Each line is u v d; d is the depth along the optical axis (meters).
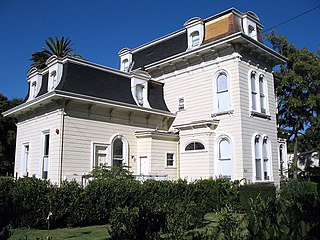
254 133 17.19
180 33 20.80
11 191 9.20
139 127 18.53
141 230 6.63
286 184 15.43
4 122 31.22
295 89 27.14
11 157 31.67
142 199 11.19
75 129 15.45
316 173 26.92
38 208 9.48
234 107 16.80
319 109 27.09
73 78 16.02
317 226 3.10
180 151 18.45
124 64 24.69
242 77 17.17
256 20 19.44
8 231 4.55
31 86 19.36
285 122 29.17
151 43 22.95
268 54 18.69
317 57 27.66
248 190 12.77
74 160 15.17
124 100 17.84
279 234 2.82
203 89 18.58
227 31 17.91
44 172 15.90
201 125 17.42
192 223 7.72
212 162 16.89
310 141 31.11
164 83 20.98
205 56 18.69
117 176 14.07
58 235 8.47
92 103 15.91
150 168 17.25
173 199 11.77
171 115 19.73
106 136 16.72
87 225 10.30
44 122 16.33
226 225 4.90
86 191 10.30
